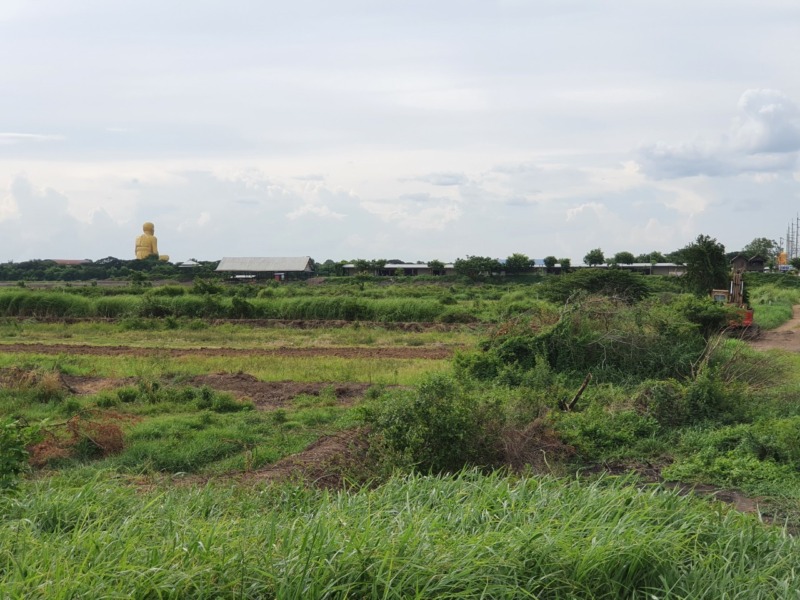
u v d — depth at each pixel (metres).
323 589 4.42
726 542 5.72
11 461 6.82
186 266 93.12
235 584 4.42
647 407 13.41
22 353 24.36
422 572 4.62
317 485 9.30
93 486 6.79
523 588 4.78
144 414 14.55
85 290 49.47
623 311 18.00
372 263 85.56
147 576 4.37
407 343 28.30
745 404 13.91
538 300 40.75
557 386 14.90
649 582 5.11
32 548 4.79
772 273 82.62
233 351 25.69
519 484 6.74
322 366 20.94
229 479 9.79
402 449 10.10
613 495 6.20
